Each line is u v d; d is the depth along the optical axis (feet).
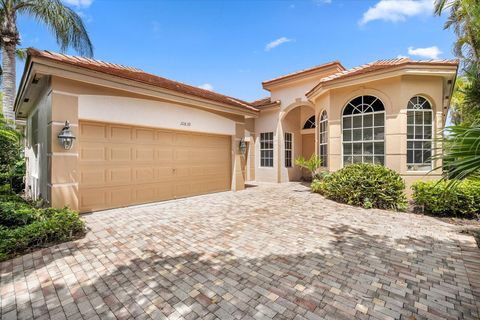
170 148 28.50
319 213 22.33
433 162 26.71
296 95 45.50
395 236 16.10
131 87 23.04
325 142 34.27
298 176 51.90
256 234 16.69
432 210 21.13
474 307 8.73
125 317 8.38
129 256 13.21
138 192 25.54
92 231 17.25
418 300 9.14
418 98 27.07
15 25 36.35
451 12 33.60
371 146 28.86
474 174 8.38
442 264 12.06
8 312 8.73
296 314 8.41
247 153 49.67
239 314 8.45
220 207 24.97
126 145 24.49
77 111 20.56
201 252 13.73
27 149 37.45
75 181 20.44
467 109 24.73
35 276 11.16
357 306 8.80
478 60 31.30
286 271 11.46
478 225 18.39
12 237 13.65
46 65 18.11
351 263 12.23
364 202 24.52
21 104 29.84
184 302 9.16
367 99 29.12
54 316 8.49
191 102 28.55
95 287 10.25
